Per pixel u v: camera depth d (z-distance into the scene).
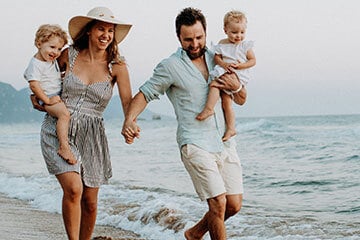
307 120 48.41
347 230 7.18
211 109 4.72
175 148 22.05
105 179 4.99
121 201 9.41
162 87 4.83
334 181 12.48
